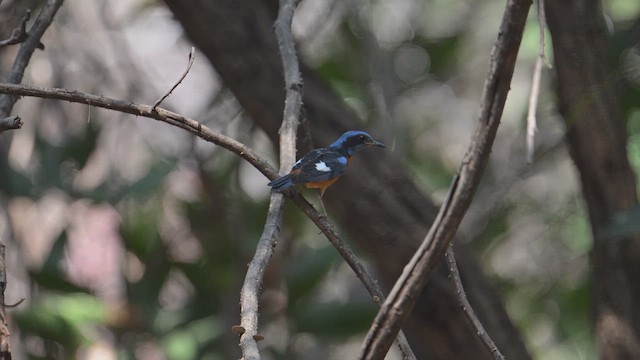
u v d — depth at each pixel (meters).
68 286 11.90
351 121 10.12
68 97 5.68
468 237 14.73
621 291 9.48
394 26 16.33
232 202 12.98
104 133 14.16
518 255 16.38
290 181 6.11
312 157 7.69
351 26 14.81
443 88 17.45
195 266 12.51
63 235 12.24
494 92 3.81
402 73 16.06
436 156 16.56
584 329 13.32
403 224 9.72
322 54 15.38
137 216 12.58
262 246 5.64
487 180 15.51
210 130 6.02
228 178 13.13
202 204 12.91
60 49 14.22
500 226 14.86
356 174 9.69
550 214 15.29
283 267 12.06
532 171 15.34
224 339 12.11
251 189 15.02
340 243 5.72
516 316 14.43
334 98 10.23
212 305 12.46
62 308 11.72
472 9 16.62
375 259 10.03
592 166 9.47
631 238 9.32
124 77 14.77
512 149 15.68
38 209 14.16
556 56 9.41
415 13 16.36
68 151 12.34
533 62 15.57
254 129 13.59
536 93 5.93
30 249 14.12
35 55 14.61
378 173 9.77
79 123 14.30
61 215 14.10
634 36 11.05
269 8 10.46
